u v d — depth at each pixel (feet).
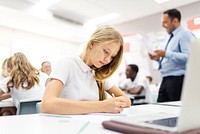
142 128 1.25
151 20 11.87
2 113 6.06
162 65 6.90
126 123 1.38
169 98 6.61
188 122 1.13
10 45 13.35
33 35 14.55
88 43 3.05
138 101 8.81
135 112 2.37
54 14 11.51
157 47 11.28
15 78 5.72
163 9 11.09
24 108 4.72
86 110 2.15
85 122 1.66
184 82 1.05
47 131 1.35
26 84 5.75
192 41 1.03
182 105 1.08
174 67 6.48
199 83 1.09
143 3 10.33
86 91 3.05
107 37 2.86
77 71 3.04
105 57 2.95
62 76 2.75
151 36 11.79
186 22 10.48
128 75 9.84
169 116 1.69
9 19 11.48
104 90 3.44
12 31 13.47
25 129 1.41
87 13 11.75
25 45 14.10
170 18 6.91
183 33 6.65
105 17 12.42
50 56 15.44
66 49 16.51
